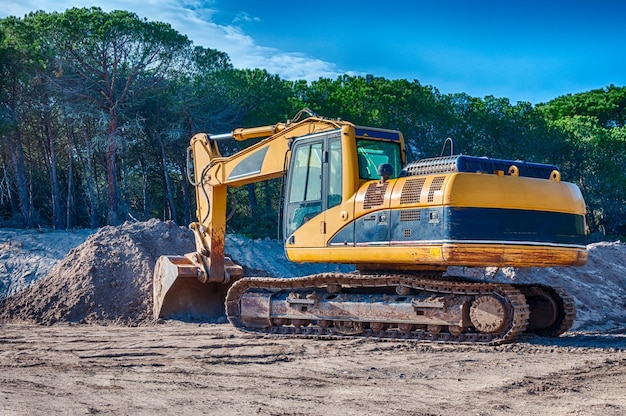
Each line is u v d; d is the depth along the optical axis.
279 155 12.57
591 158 47.00
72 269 16.86
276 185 40.50
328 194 11.37
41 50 33.28
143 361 9.35
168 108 36.34
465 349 9.78
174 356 9.77
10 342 11.86
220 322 14.42
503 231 9.91
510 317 10.01
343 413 6.18
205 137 14.13
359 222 10.88
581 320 16.92
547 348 9.71
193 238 18.53
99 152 41.19
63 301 15.91
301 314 11.55
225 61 37.44
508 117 41.16
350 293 11.52
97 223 37.75
